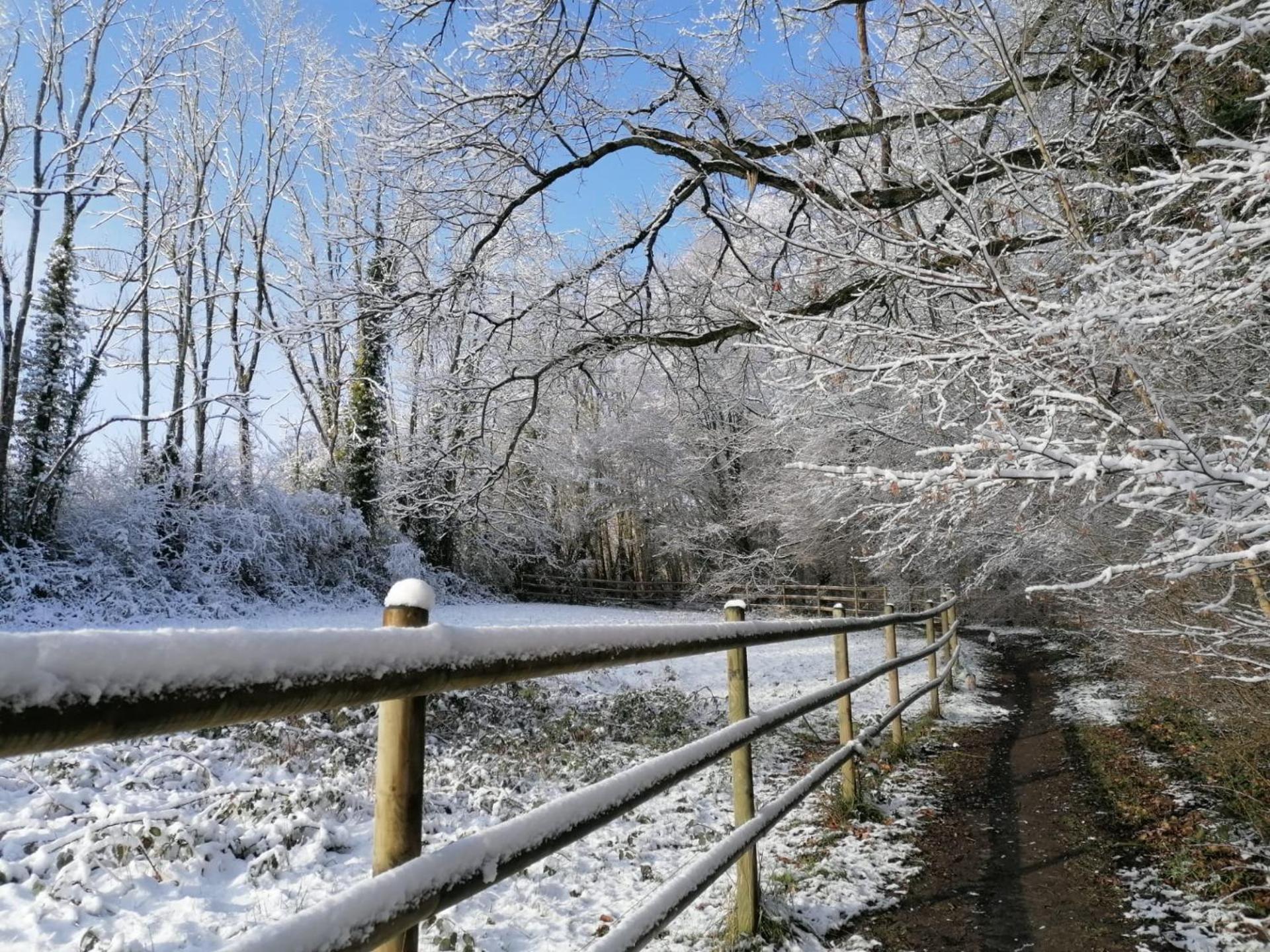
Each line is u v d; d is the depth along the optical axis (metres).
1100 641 8.98
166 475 17.56
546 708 8.64
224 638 0.77
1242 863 3.68
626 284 8.15
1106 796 4.90
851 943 3.07
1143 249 3.10
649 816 4.92
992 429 3.06
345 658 0.94
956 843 4.17
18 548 15.16
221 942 3.09
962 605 20.62
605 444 25.06
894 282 5.26
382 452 20.31
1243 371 4.03
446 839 4.24
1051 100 5.53
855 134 5.71
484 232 8.09
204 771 4.76
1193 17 4.11
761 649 15.11
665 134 6.64
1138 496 3.15
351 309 7.68
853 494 7.79
